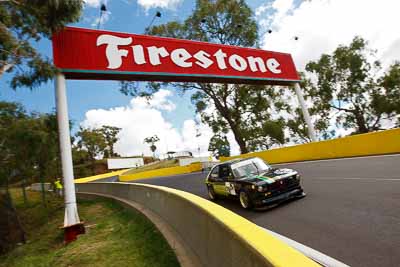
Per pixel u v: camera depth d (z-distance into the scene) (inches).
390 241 130.1
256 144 1439.5
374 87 1131.3
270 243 69.3
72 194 353.7
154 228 231.8
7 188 559.2
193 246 145.7
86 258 209.9
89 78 425.7
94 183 664.4
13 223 492.1
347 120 1235.9
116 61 434.9
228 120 1153.4
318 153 587.5
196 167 1125.1
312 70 1227.2
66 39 405.7
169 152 2677.2
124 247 213.0
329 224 172.1
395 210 172.9
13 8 378.9
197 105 1182.9
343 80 1188.5
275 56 670.5
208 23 1080.2
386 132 438.0
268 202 233.1
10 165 554.3
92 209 495.8
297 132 1437.0
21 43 378.3
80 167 2400.3
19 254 373.4
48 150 580.7
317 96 1266.0
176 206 198.4
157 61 477.1
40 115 541.3
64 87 389.7
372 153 464.1
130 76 453.7
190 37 1095.0
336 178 324.8
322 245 142.2
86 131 2453.2
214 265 105.7
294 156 655.8
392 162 352.2
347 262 118.5
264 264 61.1
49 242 378.9
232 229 87.0
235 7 1040.8
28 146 526.0
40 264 250.7
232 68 577.0
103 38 436.8
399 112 1057.5
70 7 380.8
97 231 313.1
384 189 231.5
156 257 169.5
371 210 182.9
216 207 127.6
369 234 143.9
